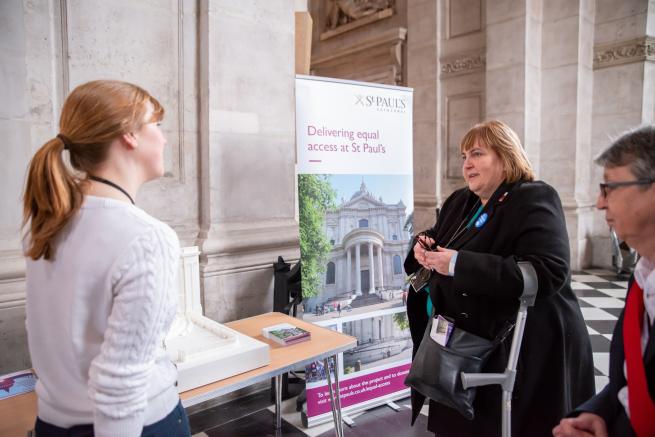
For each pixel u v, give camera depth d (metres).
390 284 2.75
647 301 0.89
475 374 1.41
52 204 0.81
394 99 2.74
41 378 0.90
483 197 1.73
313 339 1.91
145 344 0.81
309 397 2.46
